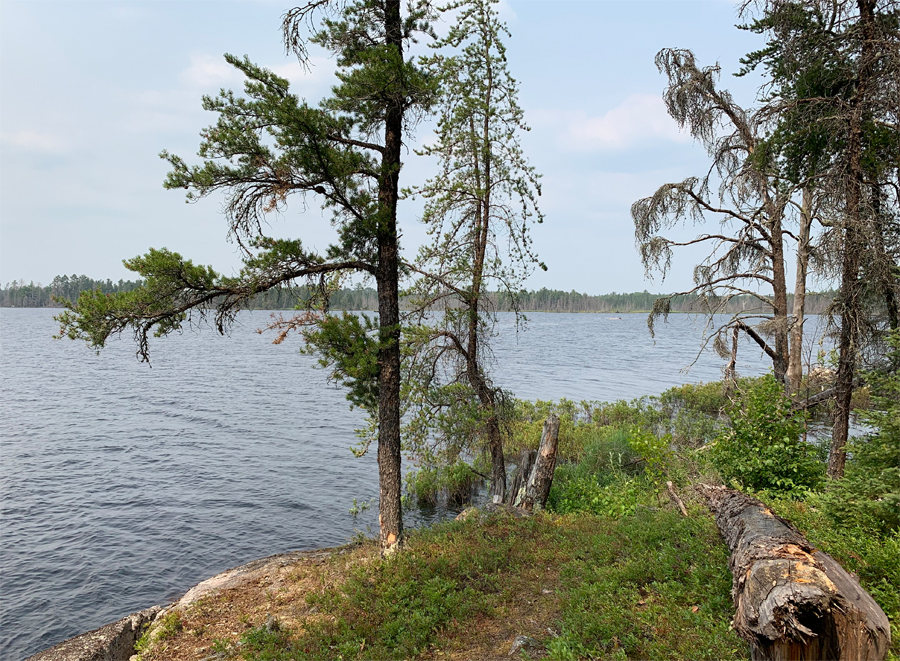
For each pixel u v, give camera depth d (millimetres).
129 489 18844
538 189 13711
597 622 5910
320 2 8836
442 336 13398
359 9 9133
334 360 8898
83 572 13164
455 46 13219
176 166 8094
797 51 11000
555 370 49219
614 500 11625
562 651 5402
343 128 9039
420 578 8055
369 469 21312
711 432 19094
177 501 17766
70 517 16375
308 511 17031
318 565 9852
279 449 24094
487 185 13555
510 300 14344
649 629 5676
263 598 8586
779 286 15820
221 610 8312
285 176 8352
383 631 6746
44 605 11789
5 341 92812
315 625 7133
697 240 16766
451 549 9008
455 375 14188
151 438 25844
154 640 7535
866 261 10133
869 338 10125
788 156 12016
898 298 10148
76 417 30562
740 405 11609
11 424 28500
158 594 12289
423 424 13461
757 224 15555
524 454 14578
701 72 16047
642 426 21578
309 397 38531
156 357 69500
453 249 13938
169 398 37250
